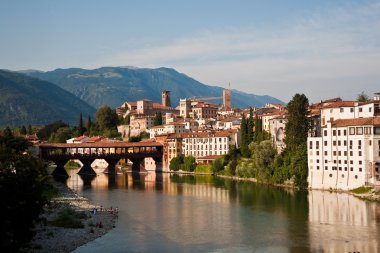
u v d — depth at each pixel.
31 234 84.50
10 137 165.12
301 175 187.12
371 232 107.94
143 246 98.12
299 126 199.00
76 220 118.56
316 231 109.75
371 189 160.62
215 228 114.62
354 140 169.00
